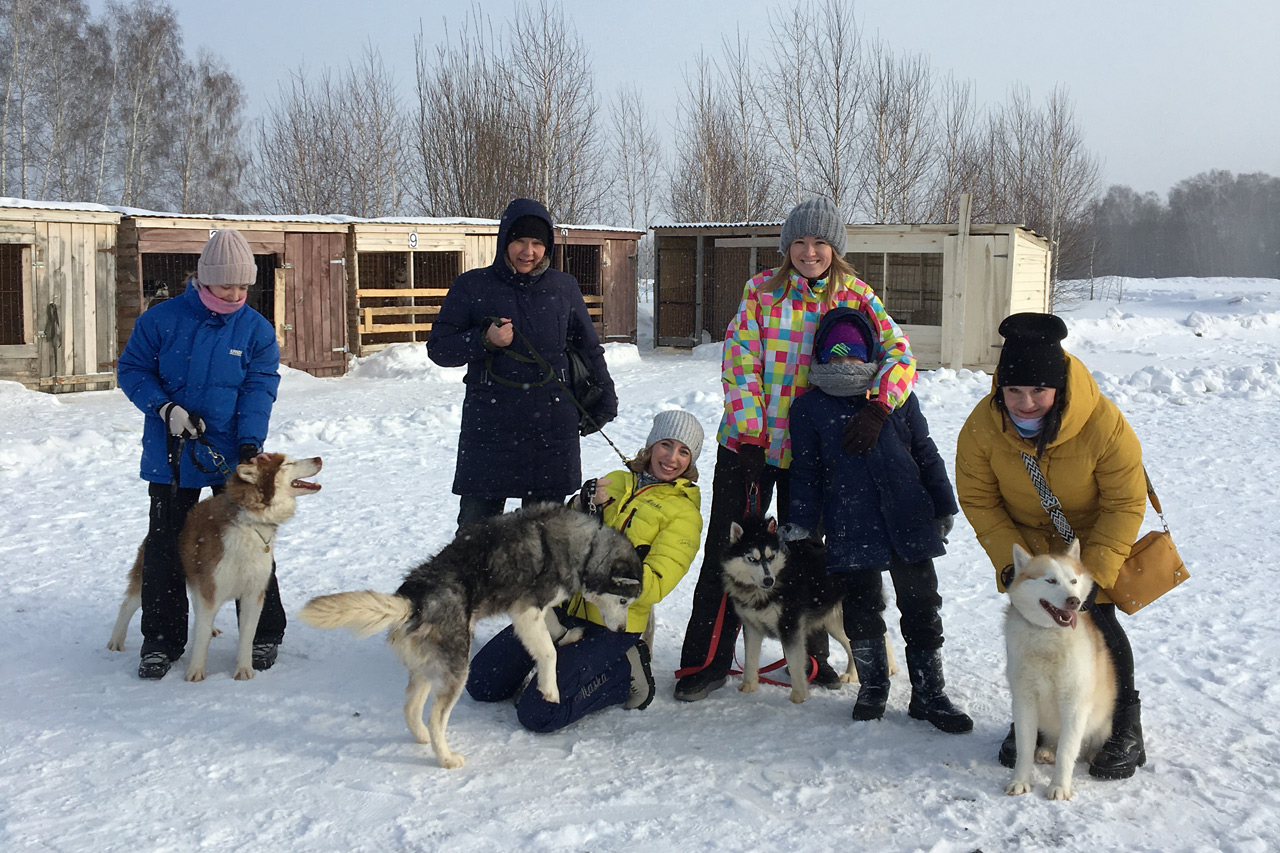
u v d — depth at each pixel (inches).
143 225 566.6
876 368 160.9
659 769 141.2
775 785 135.8
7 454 351.9
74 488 320.8
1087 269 1796.3
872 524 155.5
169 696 164.2
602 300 797.9
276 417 459.2
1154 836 121.3
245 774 136.7
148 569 175.5
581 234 775.7
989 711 162.6
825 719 161.9
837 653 203.9
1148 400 503.2
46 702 159.6
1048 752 144.4
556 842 118.7
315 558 243.6
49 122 1450.5
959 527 283.0
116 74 1534.2
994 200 1300.4
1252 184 4052.7
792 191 1262.3
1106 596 142.9
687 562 168.9
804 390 170.7
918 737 153.5
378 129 1339.8
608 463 362.6
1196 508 292.0
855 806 129.7
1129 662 140.9
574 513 158.1
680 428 170.4
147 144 1537.9
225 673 176.4
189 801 128.5
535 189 1087.0
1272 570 233.3
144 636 177.2
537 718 153.3
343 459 371.9
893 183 1187.9
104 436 394.0
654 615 209.8
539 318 181.6
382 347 677.9
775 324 170.2
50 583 223.0
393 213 1359.5
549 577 152.3
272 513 170.1
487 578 147.8
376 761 142.6
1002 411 143.8
